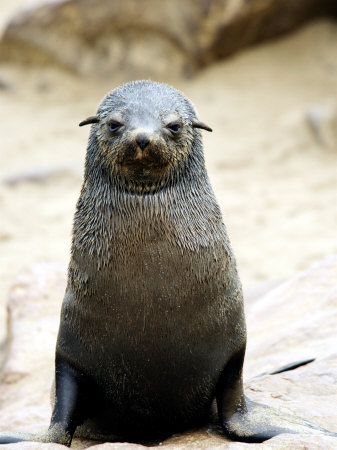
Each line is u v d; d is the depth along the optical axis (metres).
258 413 18.44
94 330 17.48
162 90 18.52
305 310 26.06
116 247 17.28
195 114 18.84
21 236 49.75
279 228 49.53
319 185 55.28
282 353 23.59
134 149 17.12
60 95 71.12
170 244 17.30
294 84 69.56
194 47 71.25
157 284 17.12
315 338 24.00
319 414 18.97
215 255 17.62
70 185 56.69
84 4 71.44
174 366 17.56
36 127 66.06
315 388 20.36
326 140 60.56
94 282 17.36
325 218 50.47
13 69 74.44
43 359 27.12
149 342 17.28
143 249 17.25
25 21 73.00
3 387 26.47
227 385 18.31
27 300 30.14
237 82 70.56
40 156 61.00
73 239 18.06
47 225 51.22
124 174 17.59
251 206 52.88
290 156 59.81
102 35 72.06
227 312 17.81
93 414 18.69
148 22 70.94
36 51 73.50
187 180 18.03
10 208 53.69
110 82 72.12
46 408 23.19
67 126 66.00
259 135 62.81
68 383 18.09
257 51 73.81
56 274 31.41
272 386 20.59
